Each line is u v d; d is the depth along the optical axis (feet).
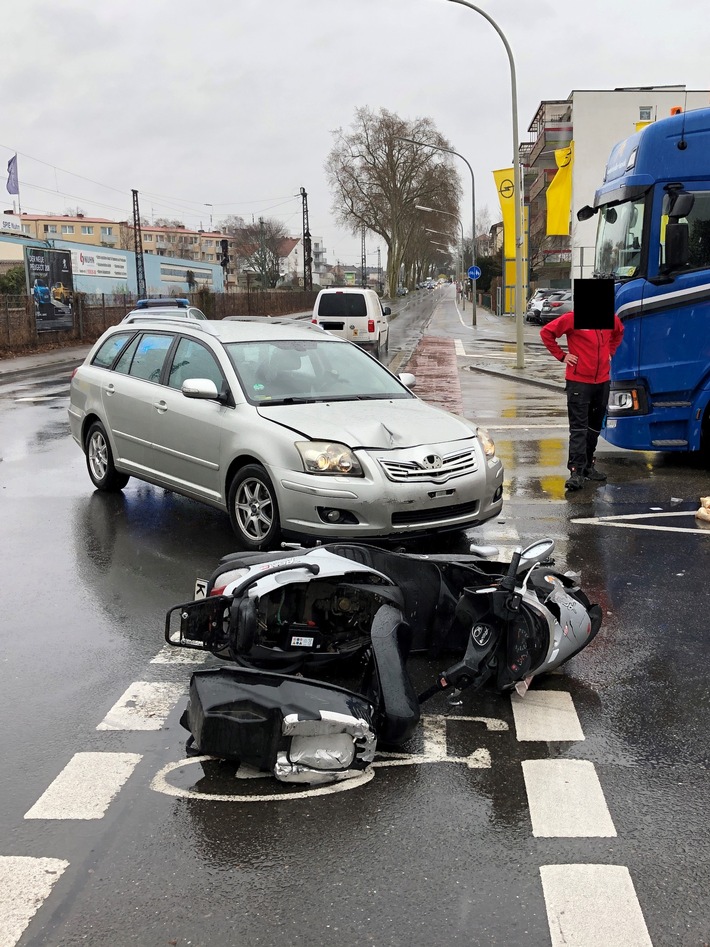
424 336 131.85
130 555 22.40
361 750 11.93
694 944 8.72
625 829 10.66
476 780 11.78
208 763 12.29
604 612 18.07
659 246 30.78
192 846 10.36
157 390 25.53
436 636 15.78
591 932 8.88
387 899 9.40
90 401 28.81
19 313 103.71
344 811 11.05
